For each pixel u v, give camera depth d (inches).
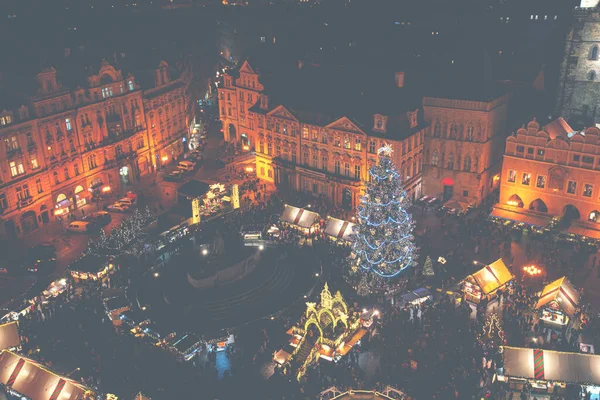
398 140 3988.7
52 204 4306.1
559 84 4416.8
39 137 4106.8
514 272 3462.1
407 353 2743.6
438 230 4037.9
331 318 2775.6
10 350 2672.2
